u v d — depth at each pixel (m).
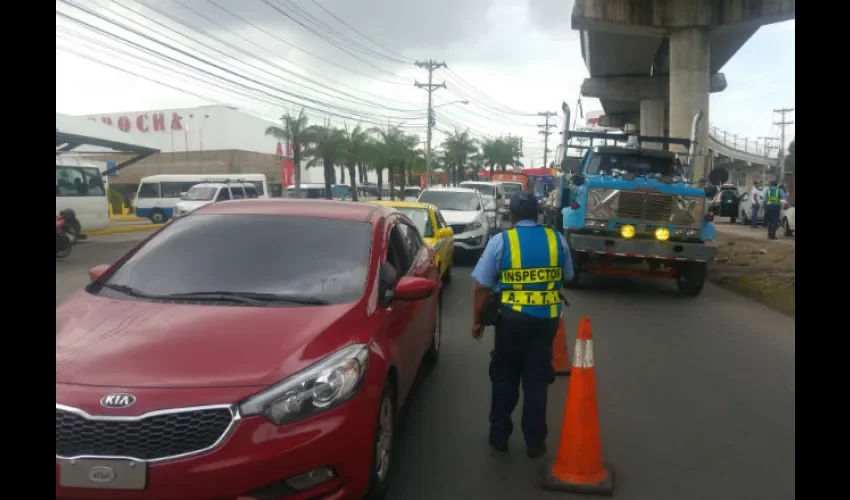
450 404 5.65
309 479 3.19
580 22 25.73
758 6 24.50
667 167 13.49
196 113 69.31
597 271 11.46
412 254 5.82
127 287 4.21
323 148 47.09
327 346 3.49
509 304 4.43
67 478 2.97
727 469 4.44
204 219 4.84
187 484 2.97
